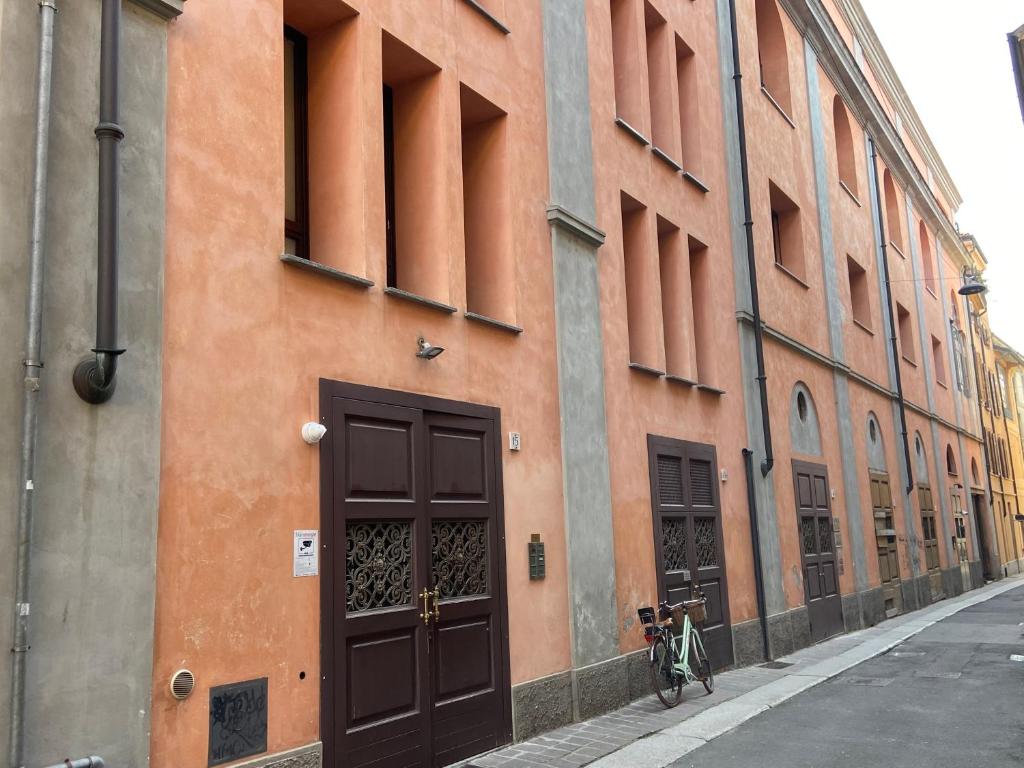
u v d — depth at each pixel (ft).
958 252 118.93
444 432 25.99
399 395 24.23
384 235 24.57
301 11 24.59
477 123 31.32
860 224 75.41
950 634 52.95
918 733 27.53
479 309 30.50
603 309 35.14
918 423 86.07
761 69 62.44
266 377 20.51
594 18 37.96
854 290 75.20
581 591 30.78
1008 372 159.74
